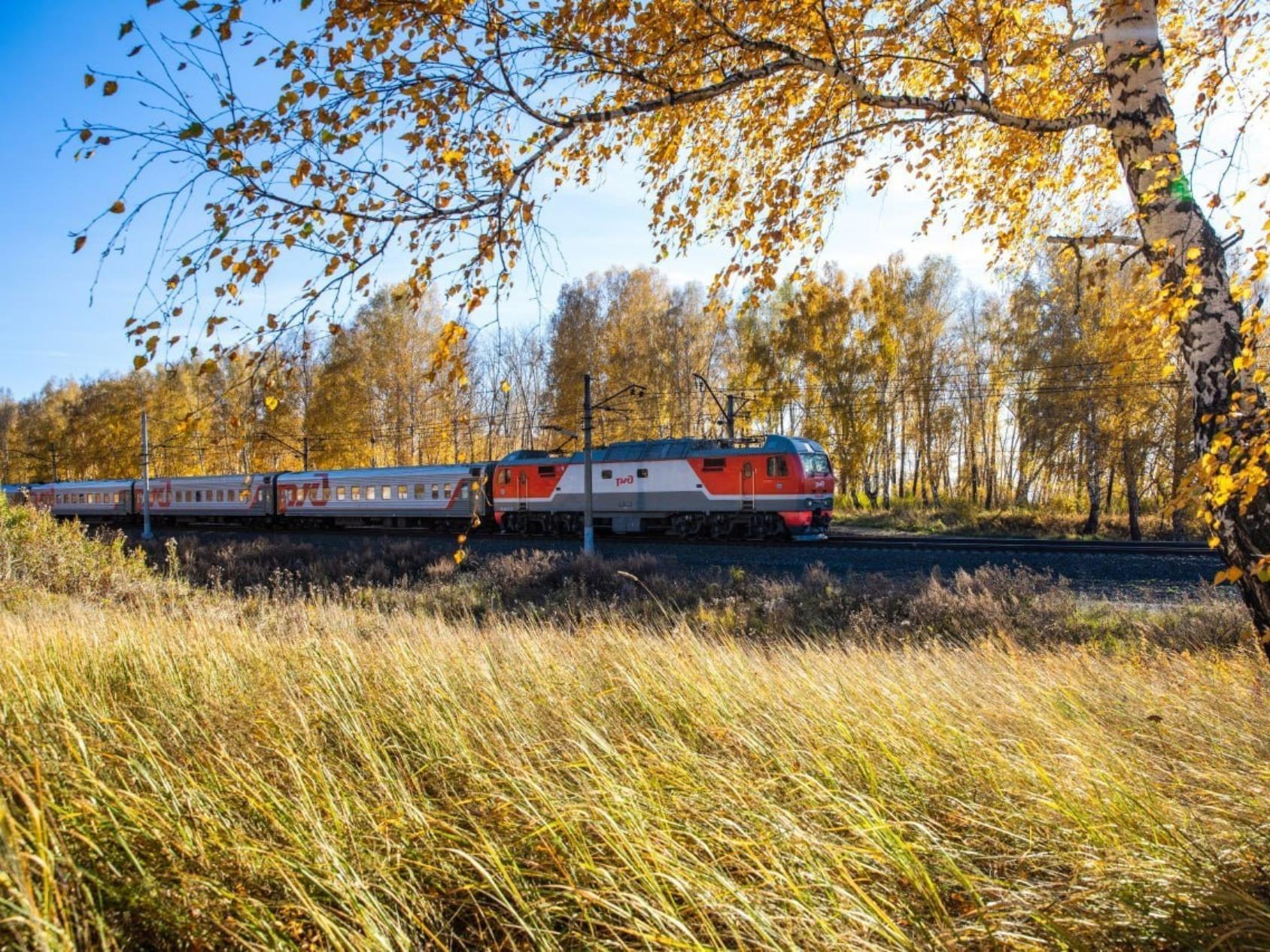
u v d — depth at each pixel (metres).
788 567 16.34
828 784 2.86
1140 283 3.60
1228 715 4.29
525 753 3.01
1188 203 3.43
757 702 3.82
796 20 3.94
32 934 1.75
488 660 4.68
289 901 2.10
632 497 24.19
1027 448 32.38
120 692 4.25
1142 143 3.55
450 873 2.30
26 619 8.07
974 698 4.24
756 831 2.44
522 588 14.85
